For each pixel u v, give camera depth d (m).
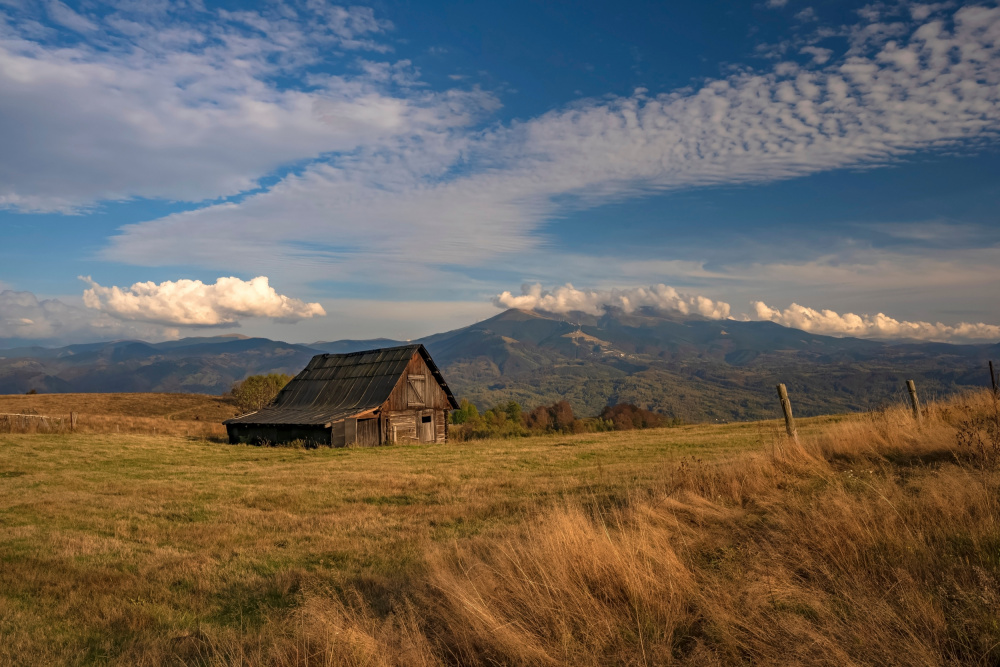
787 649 3.88
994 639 3.55
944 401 15.82
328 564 8.95
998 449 8.49
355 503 14.68
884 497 6.55
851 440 11.91
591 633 4.57
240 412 88.81
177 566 8.91
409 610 5.76
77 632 6.41
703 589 5.14
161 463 24.11
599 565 5.58
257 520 12.67
